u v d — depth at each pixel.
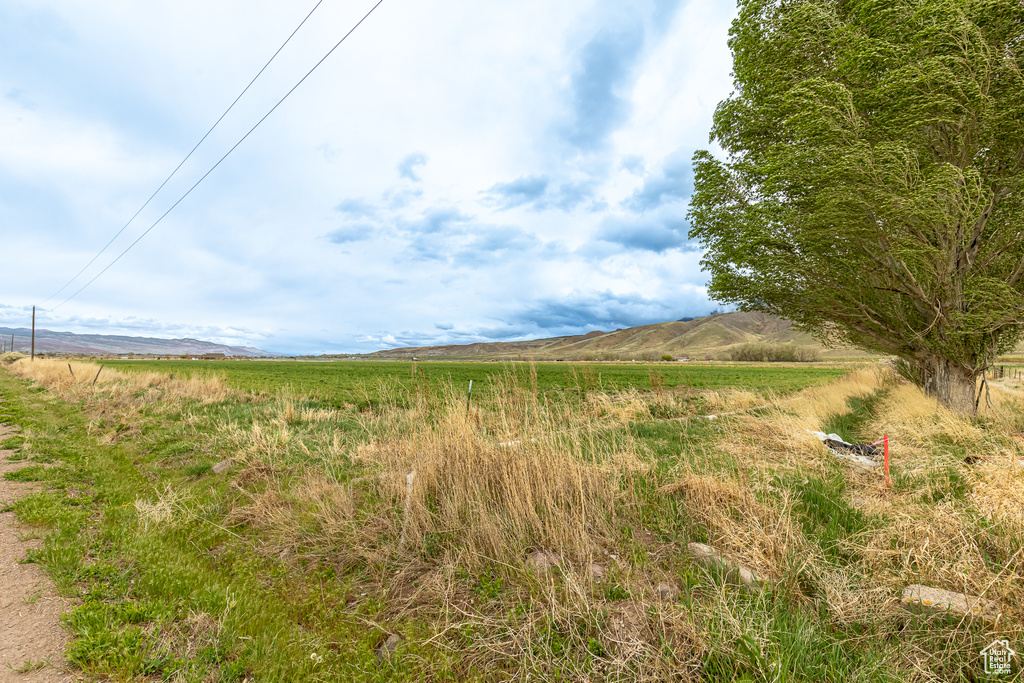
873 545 4.23
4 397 18.34
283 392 19.36
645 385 25.83
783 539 4.21
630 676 2.90
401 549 4.82
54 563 4.38
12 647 3.16
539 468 5.44
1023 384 20.38
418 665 3.23
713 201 13.50
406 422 9.01
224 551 5.26
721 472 6.22
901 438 8.84
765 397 18.41
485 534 4.69
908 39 10.03
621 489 6.02
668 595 3.71
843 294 12.71
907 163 9.52
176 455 9.38
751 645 2.86
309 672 3.23
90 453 9.30
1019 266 10.62
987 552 3.87
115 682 2.83
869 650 2.98
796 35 11.71
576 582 3.73
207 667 3.06
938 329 11.84
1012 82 9.38
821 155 10.31
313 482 6.57
